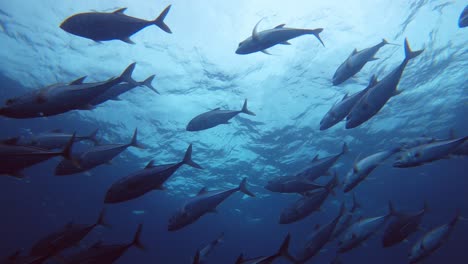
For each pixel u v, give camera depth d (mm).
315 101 15977
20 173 3104
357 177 3906
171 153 20547
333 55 13141
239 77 14109
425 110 18828
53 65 14281
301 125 18016
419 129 20906
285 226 32875
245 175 23234
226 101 15555
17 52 13859
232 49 12789
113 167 22859
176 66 13609
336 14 11484
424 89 16750
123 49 12875
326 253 25984
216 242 5508
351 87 14922
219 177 23531
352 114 3369
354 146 20938
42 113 3043
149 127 18125
